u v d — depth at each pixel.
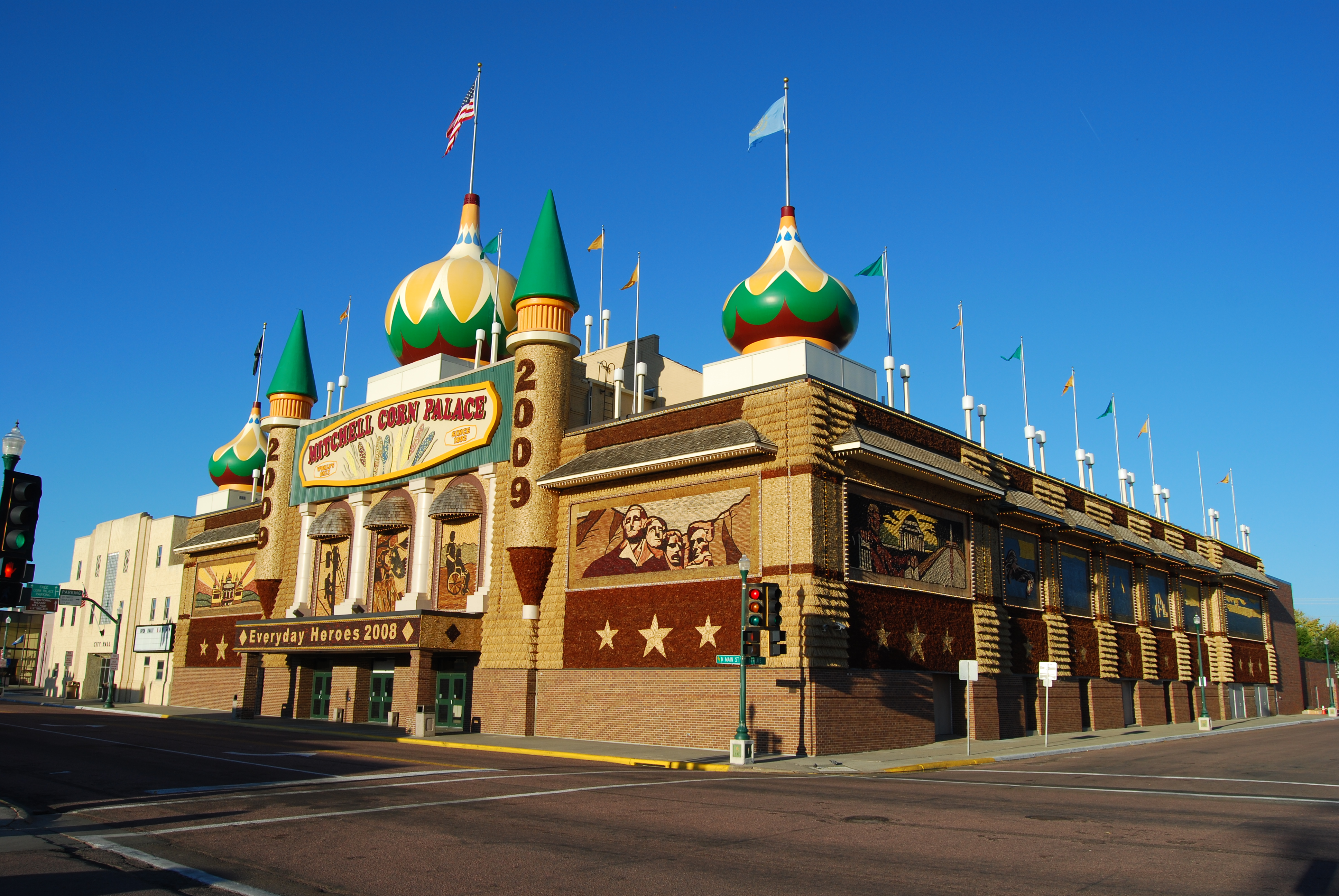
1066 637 48.56
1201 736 48.28
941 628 38.91
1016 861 13.08
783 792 20.91
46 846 14.37
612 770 26.80
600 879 12.02
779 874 12.23
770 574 33.75
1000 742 39.12
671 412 38.53
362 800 19.02
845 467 35.12
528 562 40.94
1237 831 15.59
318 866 12.88
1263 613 79.56
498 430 44.09
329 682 52.09
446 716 44.38
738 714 33.50
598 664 38.50
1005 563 45.28
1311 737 47.38
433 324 50.47
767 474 34.59
